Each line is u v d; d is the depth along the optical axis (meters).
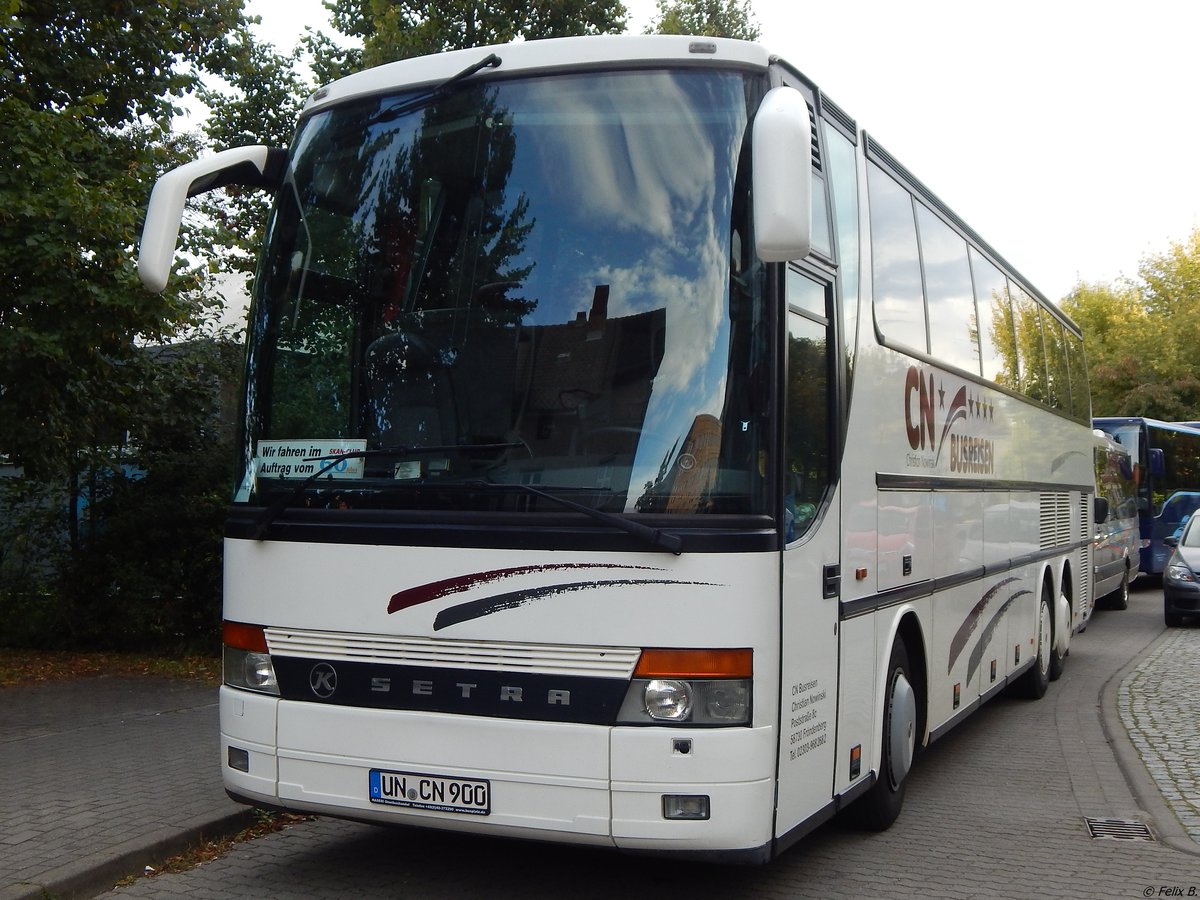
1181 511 28.73
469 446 4.99
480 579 4.87
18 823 6.31
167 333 11.46
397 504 5.05
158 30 13.47
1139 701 11.78
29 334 9.95
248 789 5.32
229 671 5.46
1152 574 28.30
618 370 4.88
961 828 7.00
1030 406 11.44
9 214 9.70
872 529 6.24
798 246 4.41
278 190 5.81
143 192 11.54
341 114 5.70
